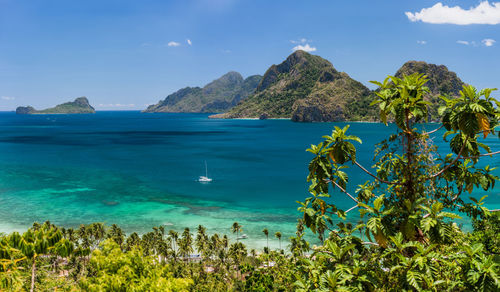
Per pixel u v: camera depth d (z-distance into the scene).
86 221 102.62
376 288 12.28
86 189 140.38
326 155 14.42
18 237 14.66
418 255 11.14
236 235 91.62
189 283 14.62
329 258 13.29
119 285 13.79
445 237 11.80
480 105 11.85
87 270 37.16
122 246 78.19
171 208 115.62
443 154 158.38
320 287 11.69
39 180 156.00
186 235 83.88
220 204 120.06
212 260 83.62
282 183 151.62
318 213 14.65
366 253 14.85
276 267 68.25
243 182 154.00
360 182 147.12
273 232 93.81
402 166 14.86
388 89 13.93
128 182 153.88
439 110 13.48
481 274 10.54
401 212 12.95
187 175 169.75
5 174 168.00
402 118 12.97
